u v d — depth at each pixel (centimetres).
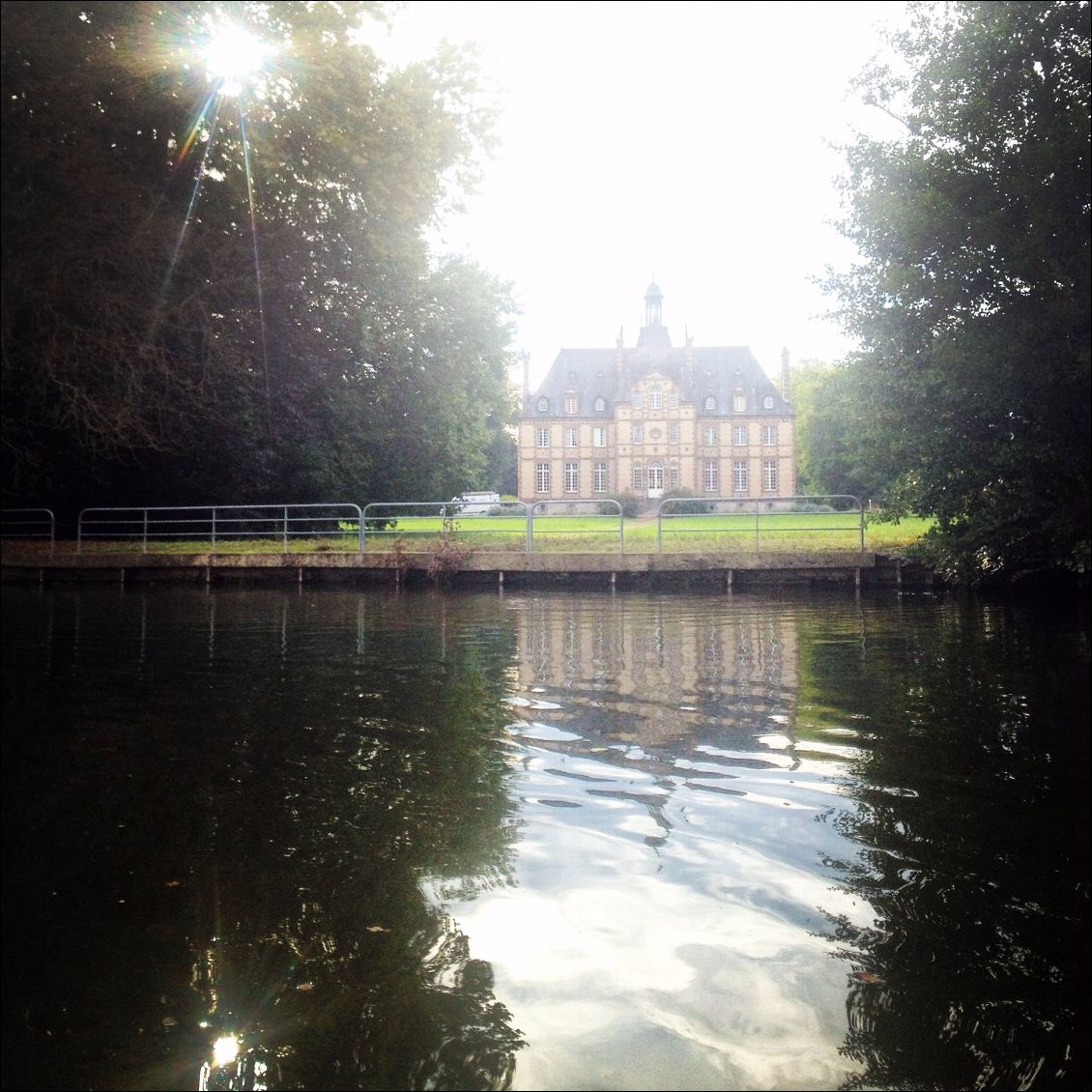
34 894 336
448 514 2264
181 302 1316
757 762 503
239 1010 258
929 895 326
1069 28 1127
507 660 896
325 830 395
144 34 1117
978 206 1140
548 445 9962
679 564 1962
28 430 2358
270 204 1352
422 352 3041
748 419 9681
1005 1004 256
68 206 1137
